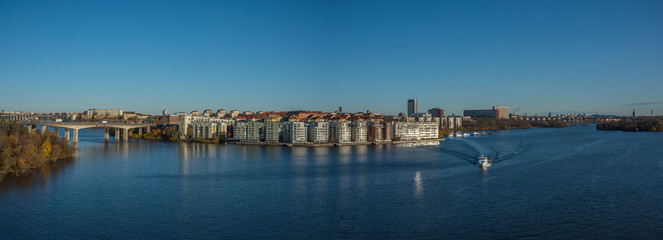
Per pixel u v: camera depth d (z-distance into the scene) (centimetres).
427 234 16625
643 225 17488
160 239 16038
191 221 18062
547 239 16112
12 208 19625
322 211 19488
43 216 18525
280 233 16738
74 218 18312
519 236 16375
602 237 16275
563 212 19200
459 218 18462
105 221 17962
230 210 19625
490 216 18700
